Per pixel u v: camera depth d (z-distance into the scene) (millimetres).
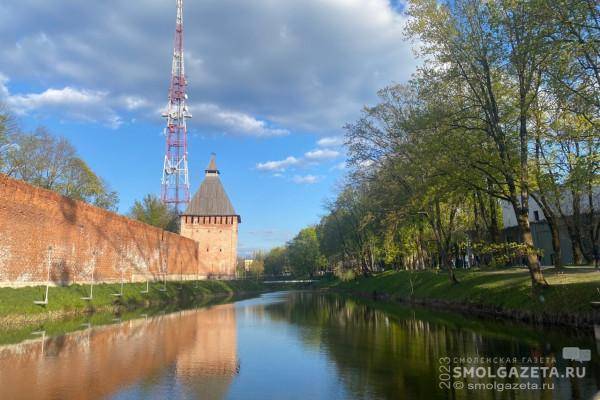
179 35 84875
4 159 44938
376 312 32125
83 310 29438
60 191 53094
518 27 20609
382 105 34938
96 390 10836
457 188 26391
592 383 10750
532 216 52531
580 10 17328
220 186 82125
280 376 12445
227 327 24156
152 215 75188
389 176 35875
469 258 56531
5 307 23344
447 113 23969
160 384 11508
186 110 85438
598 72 17688
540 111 22109
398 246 57656
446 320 24312
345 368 13305
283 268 163875
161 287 49906
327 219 82812
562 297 20250
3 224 25031
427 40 23828
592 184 19766
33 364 13789
